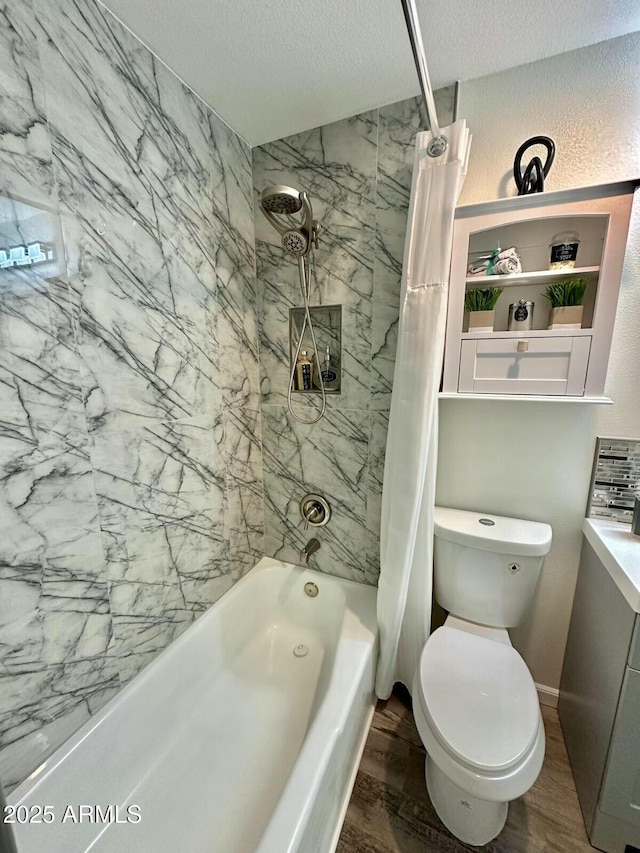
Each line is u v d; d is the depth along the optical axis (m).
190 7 0.87
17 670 0.81
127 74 0.94
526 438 1.31
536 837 1.03
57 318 0.84
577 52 1.04
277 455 1.69
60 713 0.91
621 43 1.00
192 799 1.03
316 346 1.46
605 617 1.05
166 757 1.14
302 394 1.57
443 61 1.07
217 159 1.29
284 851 0.69
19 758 0.83
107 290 0.95
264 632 1.68
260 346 1.63
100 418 0.96
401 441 1.17
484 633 1.28
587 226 1.05
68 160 0.83
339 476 1.56
